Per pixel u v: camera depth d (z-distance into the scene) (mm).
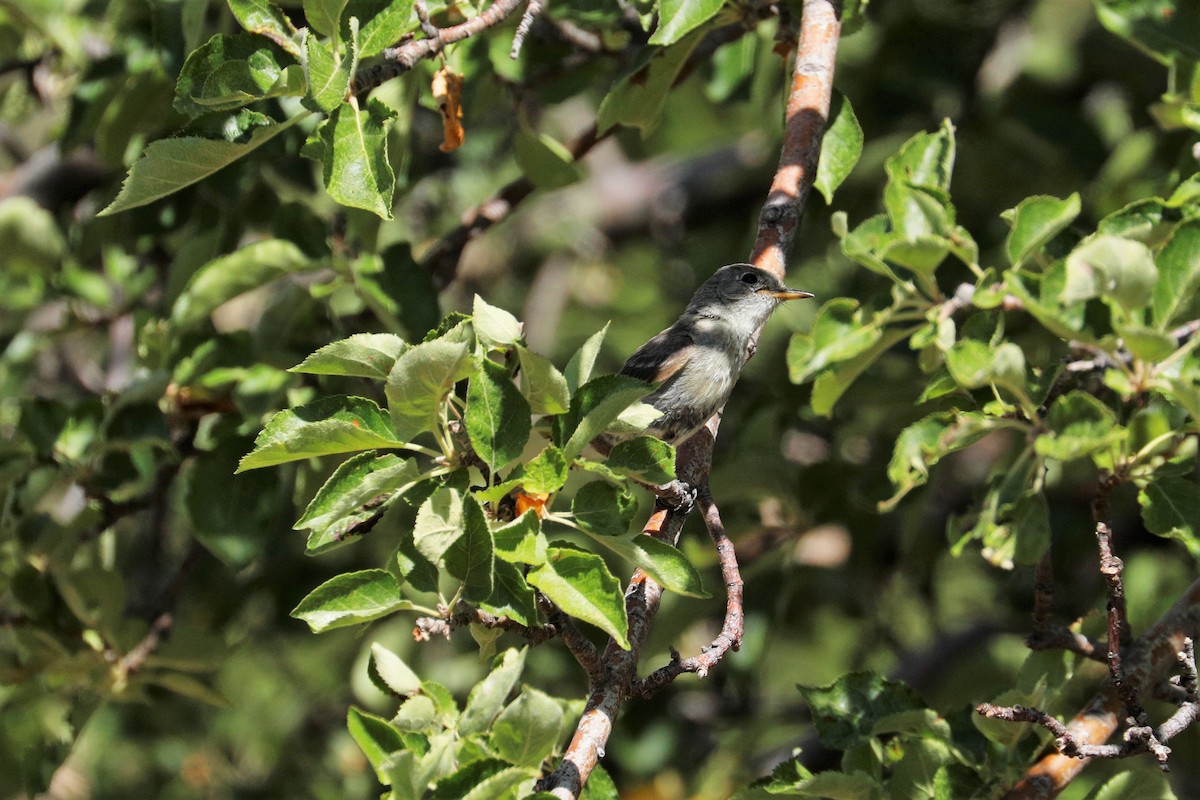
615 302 20688
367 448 6883
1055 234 9312
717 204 19578
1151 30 10070
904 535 12977
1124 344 7949
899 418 12562
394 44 7797
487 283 20578
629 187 20750
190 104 7250
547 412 6742
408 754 6254
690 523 13328
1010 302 8820
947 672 14828
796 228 9516
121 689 11258
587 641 7105
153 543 14336
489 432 6590
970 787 8508
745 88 13719
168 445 10758
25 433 11117
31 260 12648
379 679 7340
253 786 15578
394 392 6531
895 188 9117
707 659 7492
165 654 11227
